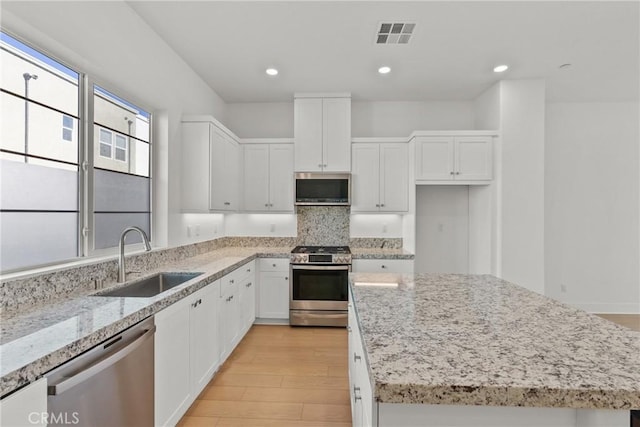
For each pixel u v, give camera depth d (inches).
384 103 169.3
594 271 171.0
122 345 55.4
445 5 90.0
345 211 169.8
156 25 99.8
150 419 64.0
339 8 91.4
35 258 69.4
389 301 57.1
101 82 88.1
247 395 91.7
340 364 110.7
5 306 57.5
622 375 30.2
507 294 62.1
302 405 87.0
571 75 135.9
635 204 169.9
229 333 111.7
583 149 169.9
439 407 30.2
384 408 30.6
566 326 44.0
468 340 38.9
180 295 74.9
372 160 156.9
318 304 145.3
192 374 83.1
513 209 141.1
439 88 150.7
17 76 66.0
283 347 124.9
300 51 116.2
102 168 89.5
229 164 145.5
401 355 34.5
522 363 32.7
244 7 91.0
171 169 116.8
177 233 121.7
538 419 29.6
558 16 94.8
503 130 140.8
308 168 156.1
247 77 138.9
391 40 108.7
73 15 70.5
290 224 170.9
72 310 59.2
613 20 96.7
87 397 48.3
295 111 156.6
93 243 84.3
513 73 134.3
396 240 168.1
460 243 168.2
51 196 73.4
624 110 169.0
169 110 114.3
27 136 68.0
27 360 39.1
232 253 145.2
